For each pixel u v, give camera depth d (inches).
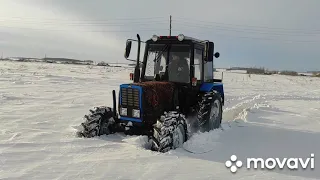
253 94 724.0
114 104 256.8
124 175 161.5
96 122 240.1
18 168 167.2
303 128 308.0
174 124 212.8
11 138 229.3
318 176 175.9
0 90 547.5
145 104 232.1
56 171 164.1
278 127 308.3
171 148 209.0
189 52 267.7
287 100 606.9
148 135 241.4
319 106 504.1
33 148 204.5
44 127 275.0
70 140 224.5
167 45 275.7
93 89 661.3
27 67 1577.3
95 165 174.9
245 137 262.1
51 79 829.8
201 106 269.4
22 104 409.4
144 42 285.6
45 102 438.9
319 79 1817.2
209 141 238.2
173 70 272.4
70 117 329.7
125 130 249.1
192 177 163.2
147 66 283.0
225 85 995.9
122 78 1042.1
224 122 333.4
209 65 325.4
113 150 205.6
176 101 258.1
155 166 176.7
